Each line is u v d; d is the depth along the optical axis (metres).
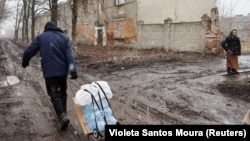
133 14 28.88
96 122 5.11
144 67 15.88
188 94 9.16
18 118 6.71
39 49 6.08
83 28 42.09
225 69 14.80
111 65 16.95
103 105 5.22
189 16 29.47
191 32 22.86
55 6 22.28
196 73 13.56
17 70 16.17
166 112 7.17
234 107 7.56
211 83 10.91
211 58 19.97
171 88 10.14
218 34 21.48
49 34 6.10
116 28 32.44
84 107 5.18
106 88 5.31
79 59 20.80
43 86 10.93
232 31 13.31
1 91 9.88
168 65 16.58
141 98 8.76
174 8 28.84
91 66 16.91
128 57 20.86
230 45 13.29
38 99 8.64
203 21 21.84
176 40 24.20
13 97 8.90
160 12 28.58
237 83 10.52
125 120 6.52
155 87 10.38
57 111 5.85
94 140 5.25
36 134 5.67
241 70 14.66
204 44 21.94
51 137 5.50
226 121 6.38
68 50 6.05
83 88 5.28
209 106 7.70
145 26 27.27
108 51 27.70
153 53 23.61
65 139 5.39
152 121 6.42
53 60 5.94
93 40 38.84
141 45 27.86
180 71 14.28
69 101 8.41
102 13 35.69
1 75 14.07
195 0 29.52
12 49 38.88
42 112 7.21
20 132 5.78
